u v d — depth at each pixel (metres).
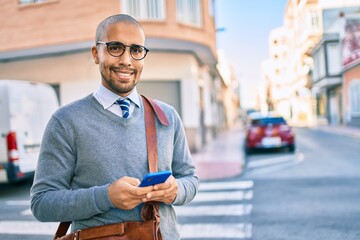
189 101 13.62
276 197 6.68
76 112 1.55
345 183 7.72
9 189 8.42
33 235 4.88
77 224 1.55
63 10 11.45
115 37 1.57
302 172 9.43
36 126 8.13
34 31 11.71
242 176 9.29
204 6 12.76
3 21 11.97
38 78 13.27
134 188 1.35
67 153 1.51
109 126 1.55
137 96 1.68
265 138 13.88
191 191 1.67
